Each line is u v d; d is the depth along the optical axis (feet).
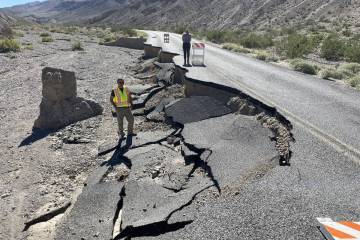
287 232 16.12
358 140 26.05
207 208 18.84
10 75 68.95
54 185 27.48
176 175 24.70
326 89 43.32
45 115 40.96
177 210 19.34
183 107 37.81
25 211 24.07
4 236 21.49
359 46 78.95
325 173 21.26
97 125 40.70
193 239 16.52
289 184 20.16
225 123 32.14
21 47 106.22
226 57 74.13
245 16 295.48
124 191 23.72
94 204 22.09
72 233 19.49
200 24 358.02
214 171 23.06
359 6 188.96
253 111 33.27
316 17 206.59
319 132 27.55
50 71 41.63
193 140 29.09
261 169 22.31
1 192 26.76
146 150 30.25
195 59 65.77
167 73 60.03
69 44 127.03
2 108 48.29
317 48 94.38
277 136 27.53
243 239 15.98
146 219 18.84
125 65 85.35
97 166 29.76
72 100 43.09
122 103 33.88
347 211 17.44
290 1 269.03
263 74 52.65
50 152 33.73
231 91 38.45
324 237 15.66
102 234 19.01
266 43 110.01
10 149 34.83
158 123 37.78
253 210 17.99
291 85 44.91
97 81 64.85
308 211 17.53
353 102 36.86
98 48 120.98
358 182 20.17
